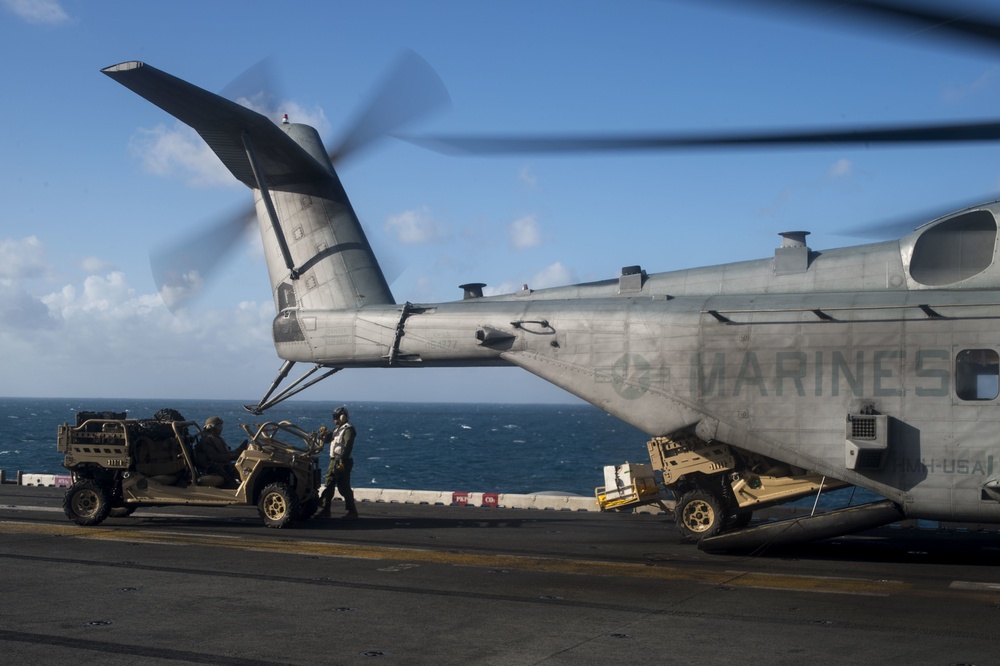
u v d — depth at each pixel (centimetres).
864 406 1170
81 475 1531
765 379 1234
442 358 1509
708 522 1292
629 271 1445
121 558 1139
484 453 6969
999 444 1101
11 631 755
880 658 683
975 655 693
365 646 716
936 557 1222
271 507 1487
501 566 1102
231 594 917
